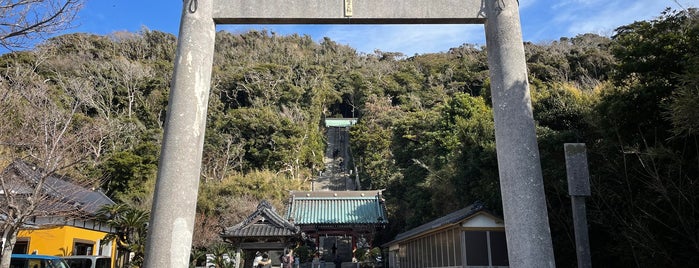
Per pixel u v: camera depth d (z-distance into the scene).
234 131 45.97
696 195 7.99
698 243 7.92
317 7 6.44
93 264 13.16
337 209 30.00
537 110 16.23
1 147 9.95
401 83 66.88
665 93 9.22
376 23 6.64
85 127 12.23
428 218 25.62
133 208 14.88
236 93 57.62
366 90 65.50
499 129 6.12
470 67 64.00
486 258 12.19
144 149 34.50
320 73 69.06
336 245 32.28
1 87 9.38
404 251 20.41
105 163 30.03
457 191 19.27
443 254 14.16
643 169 9.41
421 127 36.03
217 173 40.72
